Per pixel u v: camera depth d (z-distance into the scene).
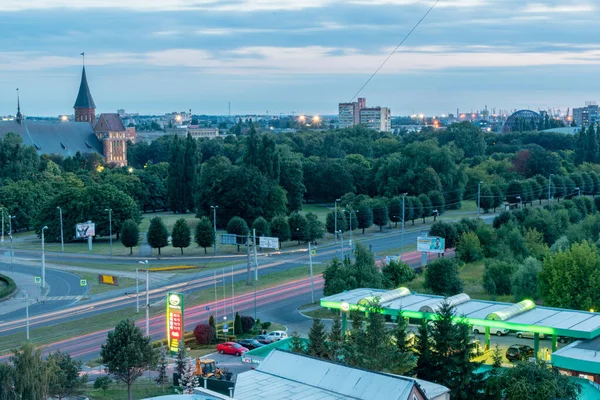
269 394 62.72
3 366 71.81
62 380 78.25
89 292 148.88
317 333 84.94
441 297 105.81
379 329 79.31
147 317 112.50
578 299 111.31
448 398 69.88
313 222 199.88
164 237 189.88
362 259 131.50
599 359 78.62
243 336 113.44
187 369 84.50
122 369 82.19
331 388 63.09
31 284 157.38
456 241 171.50
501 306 99.69
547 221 178.38
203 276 160.75
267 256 183.00
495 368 76.44
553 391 68.81
